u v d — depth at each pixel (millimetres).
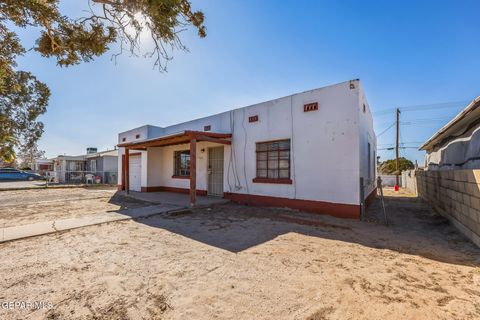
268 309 2463
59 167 28703
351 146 6969
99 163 26344
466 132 7430
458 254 4082
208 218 6898
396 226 6090
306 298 2672
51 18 3896
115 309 2461
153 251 4152
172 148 13742
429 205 9297
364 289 2875
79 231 5445
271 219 6750
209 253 4070
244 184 9711
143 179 13992
